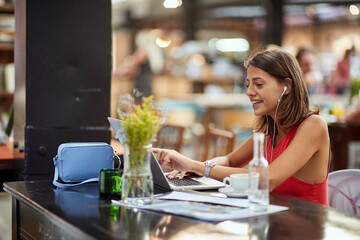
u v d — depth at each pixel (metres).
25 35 2.59
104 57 2.77
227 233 1.30
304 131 1.99
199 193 1.79
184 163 2.03
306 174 2.04
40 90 2.63
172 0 6.99
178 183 1.99
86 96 2.74
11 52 4.64
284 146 2.08
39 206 1.60
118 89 9.42
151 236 1.27
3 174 2.89
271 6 7.82
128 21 10.99
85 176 1.99
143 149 1.57
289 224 1.39
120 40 11.06
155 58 9.95
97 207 1.58
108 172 1.75
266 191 1.52
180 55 10.67
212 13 10.95
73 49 2.70
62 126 2.69
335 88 8.32
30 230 1.78
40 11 2.61
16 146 2.79
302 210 1.55
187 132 7.58
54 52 2.65
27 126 2.62
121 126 1.63
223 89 10.16
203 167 2.05
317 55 10.36
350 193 2.14
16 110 2.79
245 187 1.74
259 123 2.23
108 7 2.76
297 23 10.64
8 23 4.51
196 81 10.22
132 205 1.58
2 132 3.78
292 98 2.03
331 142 5.16
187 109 8.54
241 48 10.85
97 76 2.76
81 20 2.71
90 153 2.00
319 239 1.26
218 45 11.02
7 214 3.11
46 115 2.66
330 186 2.18
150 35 10.04
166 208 1.53
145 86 9.57
